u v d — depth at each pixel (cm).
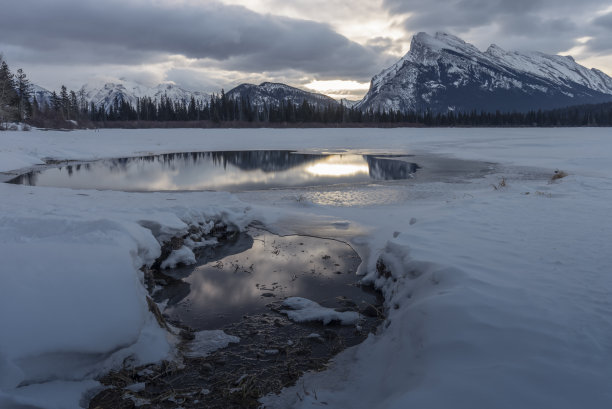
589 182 1295
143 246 643
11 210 835
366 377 404
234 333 523
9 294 394
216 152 3947
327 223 1111
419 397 298
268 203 1394
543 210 888
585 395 272
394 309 547
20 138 3722
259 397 385
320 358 459
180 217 930
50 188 1392
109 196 1209
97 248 498
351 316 558
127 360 423
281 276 745
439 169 2412
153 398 383
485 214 876
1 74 6506
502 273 500
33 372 357
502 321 380
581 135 6412
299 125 9406
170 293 670
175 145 4600
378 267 705
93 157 3412
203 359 455
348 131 7300
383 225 1059
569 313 382
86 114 11325
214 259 849
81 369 388
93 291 432
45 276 429
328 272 763
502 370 311
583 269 495
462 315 400
